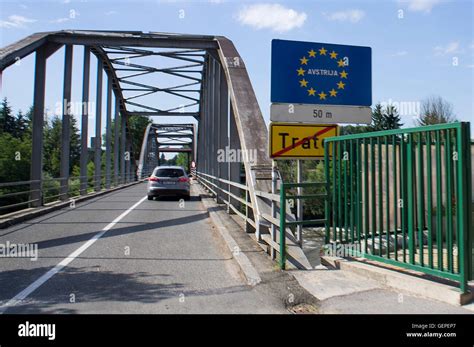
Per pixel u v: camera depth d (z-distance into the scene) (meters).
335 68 7.03
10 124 70.50
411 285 4.59
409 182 4.82
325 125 6.88
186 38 18.08
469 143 4.18
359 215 5.76
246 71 13.94
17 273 5.80
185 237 8.95
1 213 26.83
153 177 18.67
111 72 31.62
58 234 9.20
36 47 15.20
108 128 30.02
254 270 5.66
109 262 6.52
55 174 56.53
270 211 7.62
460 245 4.16
